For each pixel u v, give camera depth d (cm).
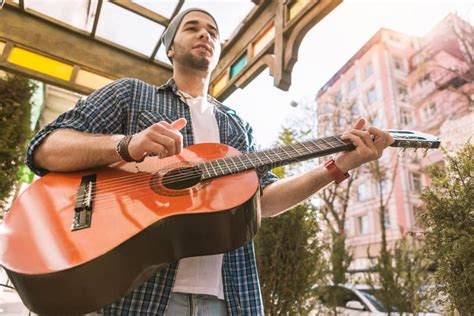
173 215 91
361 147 115
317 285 413
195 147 128
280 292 293
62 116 120
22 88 386
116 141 103
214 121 148
